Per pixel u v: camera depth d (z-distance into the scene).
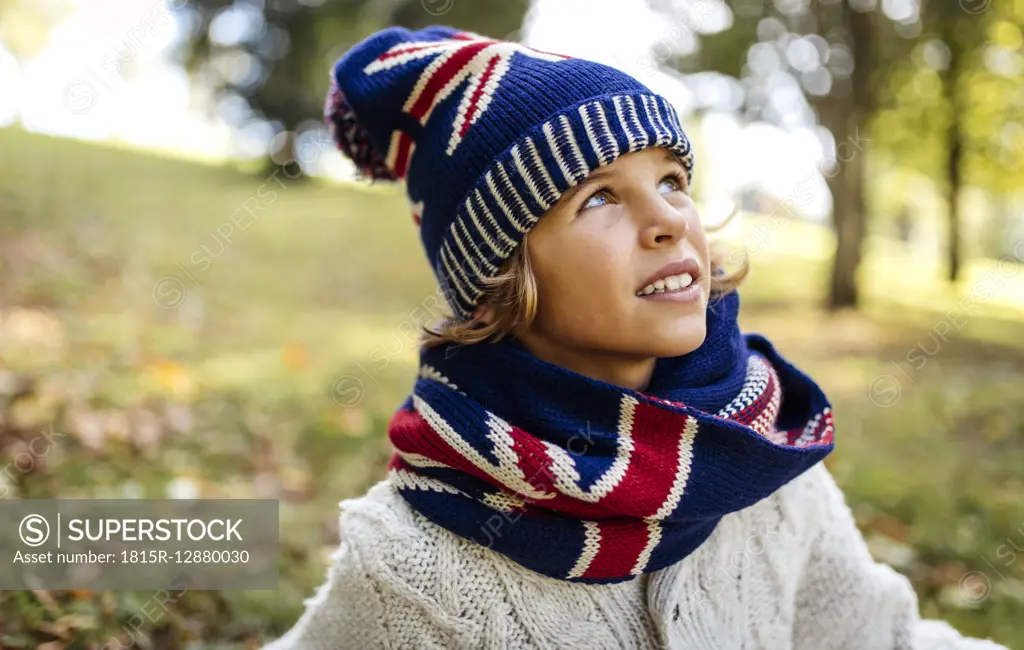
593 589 1.21
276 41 12.97
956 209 13.53
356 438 3.41
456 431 1.15
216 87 13.27
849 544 1.35
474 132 1.21
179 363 4.11
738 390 1.25
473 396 1.21
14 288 5.05
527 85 1.19
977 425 4.65
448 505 1.17
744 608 1.26
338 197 13.45
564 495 1.12
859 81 9.89
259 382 4.01
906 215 23.97
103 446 2.87
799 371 1.38
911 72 11.27
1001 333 8.73
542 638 1.17
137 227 7.73
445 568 1.16
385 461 3.24
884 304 10.63
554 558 1.15
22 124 11.74
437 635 1.18
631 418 1.14
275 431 3.41
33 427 2.87
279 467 3.07
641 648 1.23
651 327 1.14
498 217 1.17
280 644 1.37
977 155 13.75
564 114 1.14
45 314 4.64
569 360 1.24
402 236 10.70
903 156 14.41
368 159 1.50
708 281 1.22
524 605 1.17
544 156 1.13
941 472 3.64
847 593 1.33
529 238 1.17
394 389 4.32
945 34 10.37
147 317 5.12
